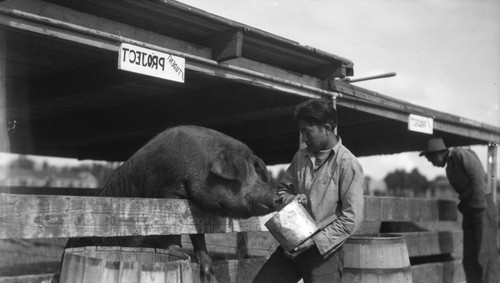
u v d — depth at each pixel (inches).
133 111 259.1
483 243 263.6
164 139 161.2
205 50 171.9
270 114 267.6
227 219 160.6
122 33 152.3
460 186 271.4
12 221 111.0
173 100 242.5
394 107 239.9
